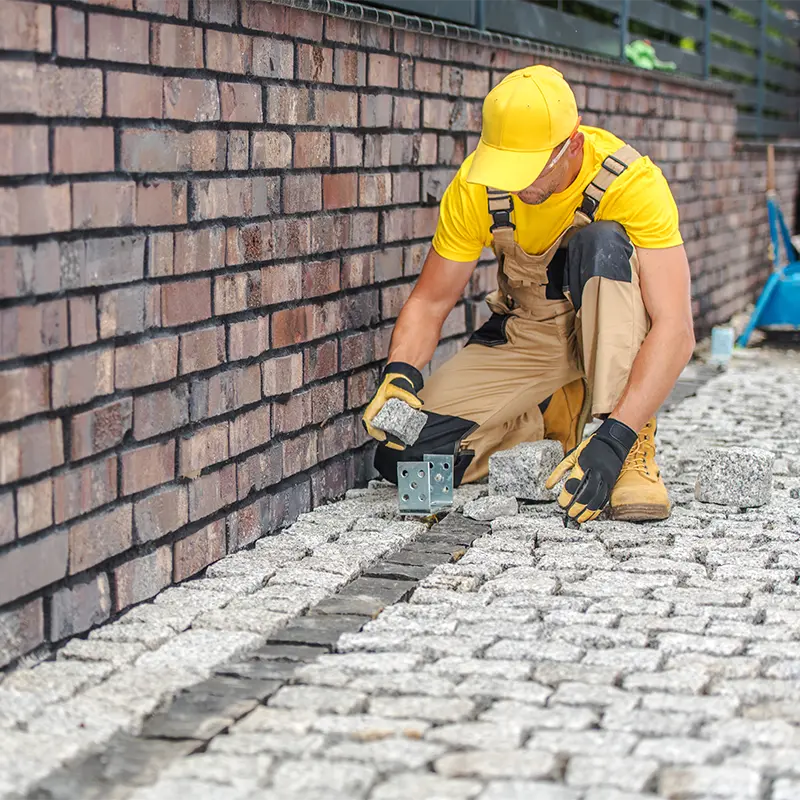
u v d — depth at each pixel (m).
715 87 9.01
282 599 4.94
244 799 4.20
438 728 4.40
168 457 4.99
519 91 5.27
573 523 5.42
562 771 4.27
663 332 5.41
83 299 4.71
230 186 5.13
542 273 5.62
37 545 4.64
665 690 4.53
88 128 4.70
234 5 5.11
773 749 4.32
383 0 5.84
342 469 5.74
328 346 5.61
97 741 4.34
